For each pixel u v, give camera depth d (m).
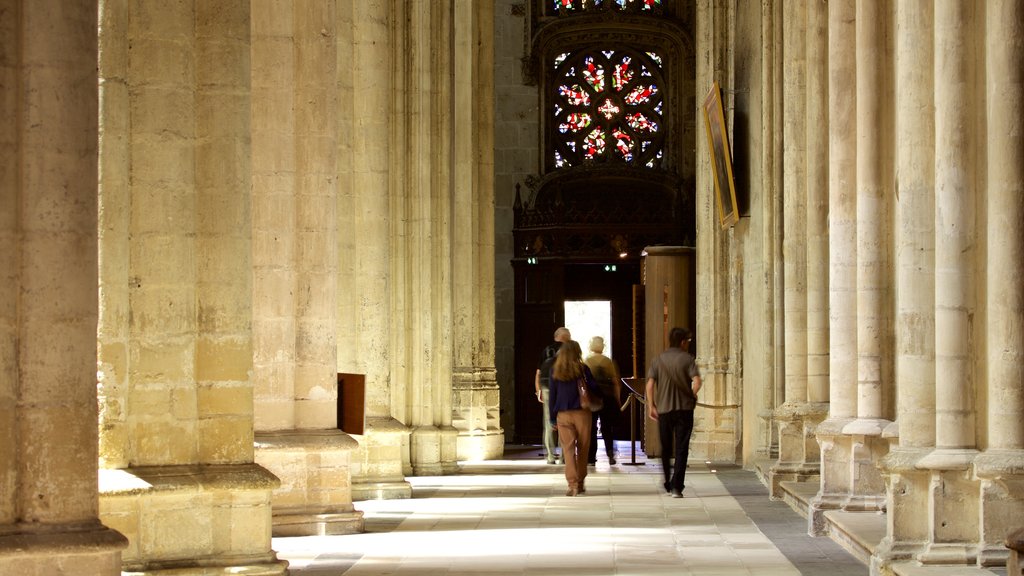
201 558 9.98
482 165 26.69
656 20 33.75
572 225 32.44
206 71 10.23
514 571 11.84
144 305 10.00
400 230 22.94
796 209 18.20
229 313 10.21
